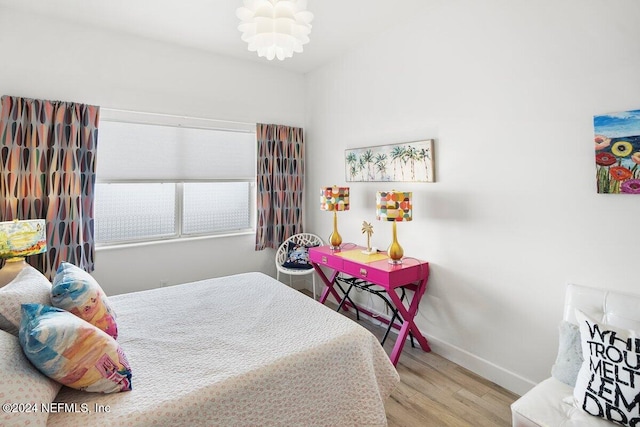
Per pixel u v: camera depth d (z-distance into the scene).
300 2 1.55
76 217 2.63
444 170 2.42
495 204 2.11
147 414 1.06
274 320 1.78
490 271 2.16
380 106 2.94
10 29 2.45
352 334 1.61
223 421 1.18
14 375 0.97
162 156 3.13
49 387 1.06
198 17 2.63
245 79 3.56
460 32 2.28
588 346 1.36
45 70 2.56
